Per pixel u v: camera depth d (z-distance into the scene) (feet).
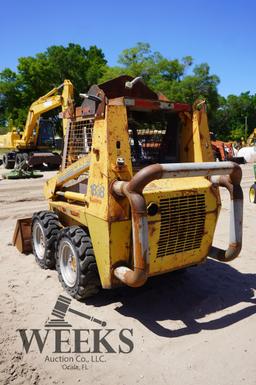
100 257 13.80
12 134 76.18
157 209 13.10
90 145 15.52
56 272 18.40
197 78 142.00
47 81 148.87
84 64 154.20
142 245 11.96
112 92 15.76
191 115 15.46
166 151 16.35
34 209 34.22
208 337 12.91
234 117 247.29
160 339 12.85
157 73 144.36
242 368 11.30
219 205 14.79
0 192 43.47
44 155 67.72
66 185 17.39
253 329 13.33
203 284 17.21
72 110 16.74
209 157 15.39
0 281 17.40
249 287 16.89
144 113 16.02
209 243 15.10
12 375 11.09
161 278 17.85
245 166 77.66
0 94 154.92
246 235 24.93
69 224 17.94
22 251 21.13
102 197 13.17
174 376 11.01
